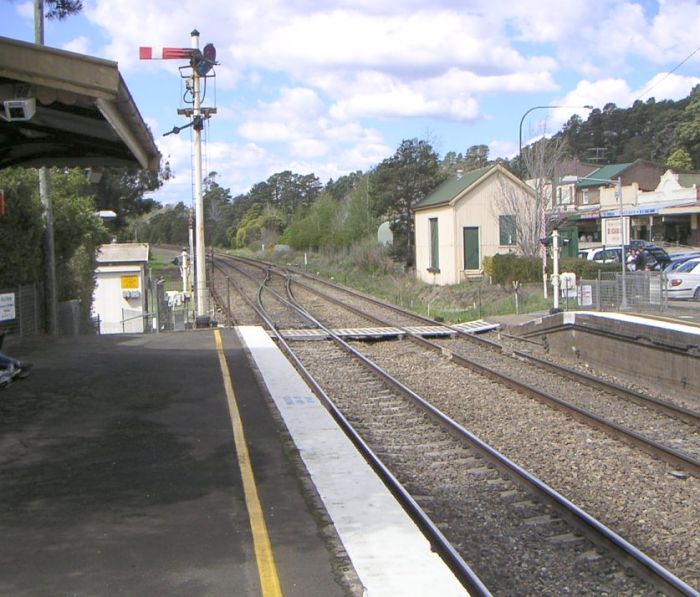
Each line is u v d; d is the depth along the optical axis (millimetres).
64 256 24016
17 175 19438
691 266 27094
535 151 38625
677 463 9250
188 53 24359
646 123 119562
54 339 18594
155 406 10703
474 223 38594
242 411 10531
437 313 28219
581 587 5898
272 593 4934
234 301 34656
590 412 12273
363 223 60219
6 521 6254
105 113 8203
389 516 6336
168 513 6445
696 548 6770
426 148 50812
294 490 7105
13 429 9352
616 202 65688
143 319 30328
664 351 14852
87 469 7738
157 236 144625
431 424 11531
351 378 15602
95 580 5125
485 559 6410
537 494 8016
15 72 7641
